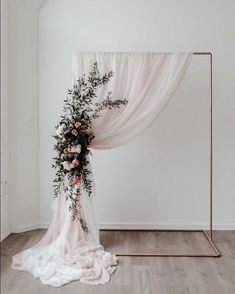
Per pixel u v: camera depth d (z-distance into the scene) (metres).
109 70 3.91
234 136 4.77
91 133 3.92
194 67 4.74
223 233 4.71
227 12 4.71
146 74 3.89
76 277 3.32
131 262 3.74
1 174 4.36
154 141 4.80
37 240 4.36
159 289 3.14
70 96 4.75
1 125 4.36
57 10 4.75
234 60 4.72
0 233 4.31
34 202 4.80
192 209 4.83
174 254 3.93
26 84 4.65
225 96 4.75
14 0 4.48
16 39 4.57
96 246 3.88
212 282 3.28
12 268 3.55
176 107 4.77
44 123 4.82
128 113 3.91
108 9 4.75
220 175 4.81
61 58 4.77
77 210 3.98
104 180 4.83
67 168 3.82
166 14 4.73
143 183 4.83
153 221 4.83
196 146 4.80
